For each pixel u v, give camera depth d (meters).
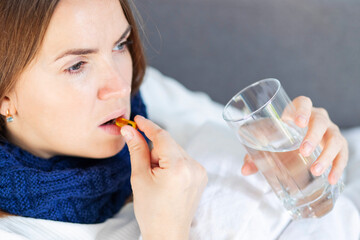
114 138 0.79
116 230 0.85
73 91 0.72
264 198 0.85
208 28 1.51
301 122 0.71
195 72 1.56
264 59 1.51
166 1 1.49
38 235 0.76
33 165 0.83
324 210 0.76
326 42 1.45
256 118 0.69
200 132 1.03
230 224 0.79
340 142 0.77
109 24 0.71
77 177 0.81
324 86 1.50
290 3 1.44
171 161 0.68
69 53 0.68
